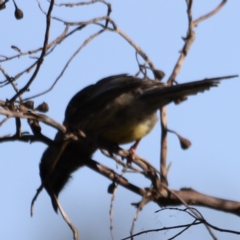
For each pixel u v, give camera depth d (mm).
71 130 7656
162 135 7738
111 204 6723
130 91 9305
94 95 9602
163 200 7332
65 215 6852
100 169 7867
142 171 7141
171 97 8461
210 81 7754
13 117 6367
